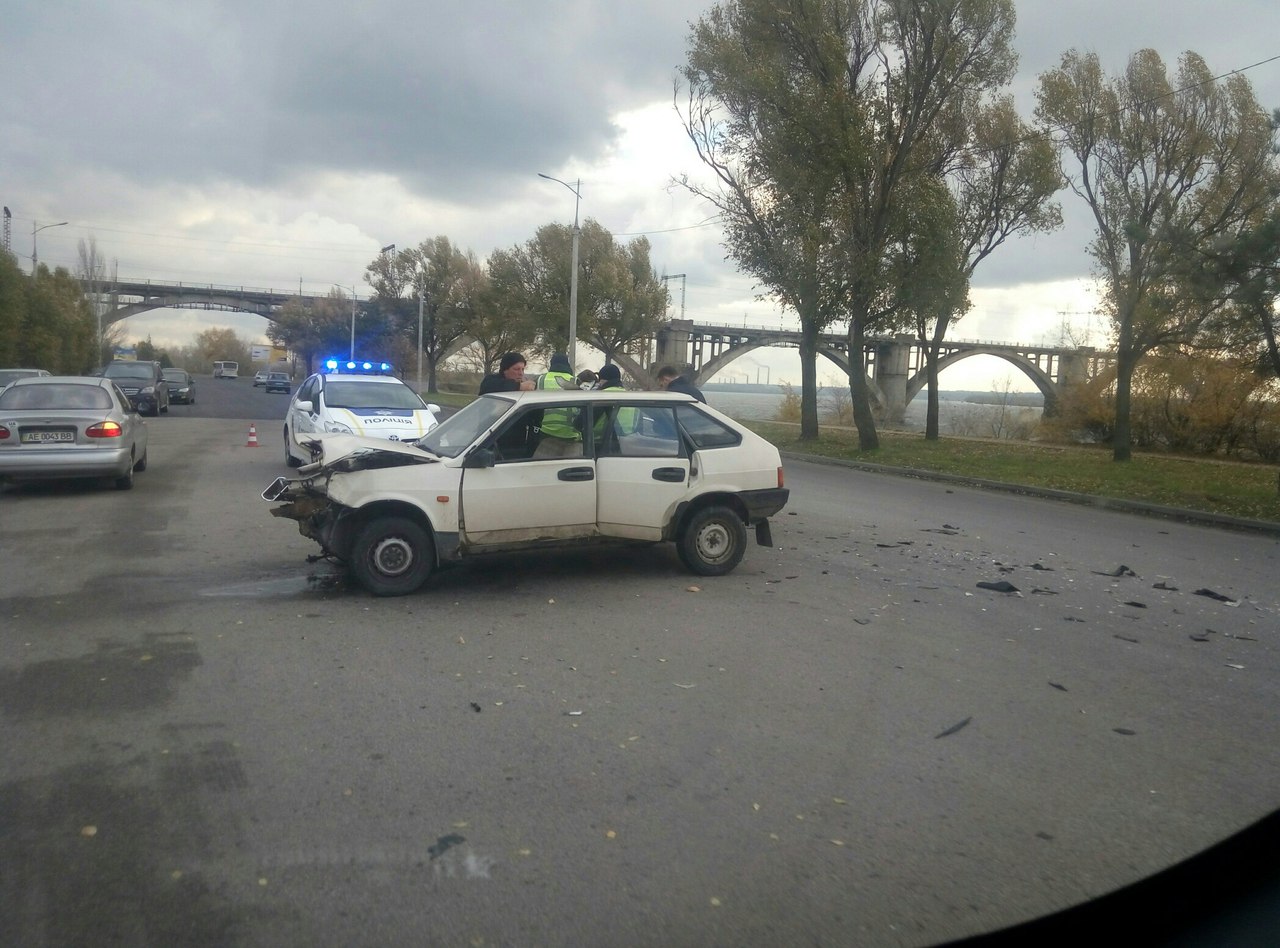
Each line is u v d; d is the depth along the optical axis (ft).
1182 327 67.15
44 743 16.40
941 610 27.27
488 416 28.76
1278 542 45.39
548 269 176.76
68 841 13.15
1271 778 16.24
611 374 38.88
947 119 81.97
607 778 15.47
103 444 44.73
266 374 253.24
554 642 22.91
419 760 15.99
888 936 11.47
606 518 28.60
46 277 198.70
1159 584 32.65
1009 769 16.31
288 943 11.03
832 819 14.29
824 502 50.72
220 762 15.76
